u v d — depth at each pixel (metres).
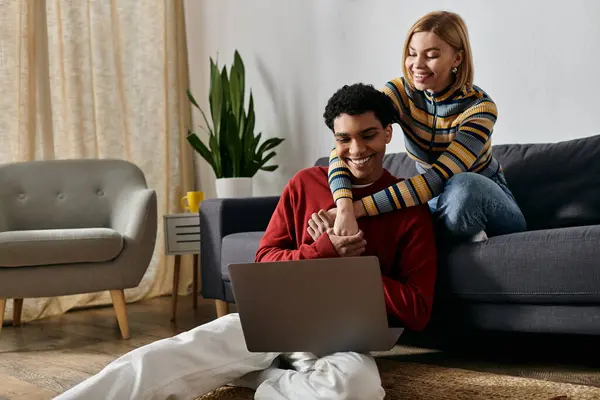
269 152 3.90
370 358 1.57
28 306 3.44
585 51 2.61
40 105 3.59
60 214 3.21
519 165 2.42
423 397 1.64
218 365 1.62
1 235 2.70
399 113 1.94
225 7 4.10
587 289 1.71
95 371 2.23
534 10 2.74
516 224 1.96
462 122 1.87
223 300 2.86
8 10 3.50
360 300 1.52
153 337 2.84
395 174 2.76
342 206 1.78
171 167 4.24
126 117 3.99
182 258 4.18
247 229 2.92
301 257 1.76
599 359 2.01
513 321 1.87
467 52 1.84
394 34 3.22
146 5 4.12
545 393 1.61
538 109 2.75
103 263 2.82
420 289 1.75
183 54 4.34
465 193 1.84
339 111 1.75
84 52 3.79
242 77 3.74
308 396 1.47
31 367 2.34
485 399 1.59
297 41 3.70
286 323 1.57
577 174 2.31
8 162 3.50
